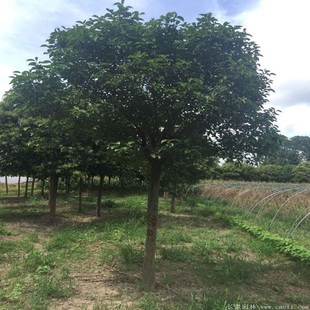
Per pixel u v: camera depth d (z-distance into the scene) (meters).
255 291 5.45
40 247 8.09
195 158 4.97
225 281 5.79
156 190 5.43
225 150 5.21
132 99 4.70
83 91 4.91
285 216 14.44
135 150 4.62
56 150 10.83
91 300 4.77
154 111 4.86
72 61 4.73
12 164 11.77
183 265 6.81
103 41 4.66
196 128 5.03
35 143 10.11
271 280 6.14
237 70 4.42
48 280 5.20
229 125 4.92
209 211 16.16
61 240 8.37
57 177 11.95
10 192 27.27
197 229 11.30
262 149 5.13
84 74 4.77
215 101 4.24
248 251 8.50
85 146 10.63
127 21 4.77
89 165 11.70
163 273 6.20
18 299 4.61
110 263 6.64
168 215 14.72
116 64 4.79
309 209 13.73
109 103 4.81
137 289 5.27
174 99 4.45
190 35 4.60
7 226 10.71
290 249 8.09
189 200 20.88
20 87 4.82
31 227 10.83
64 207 16.72
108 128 5.14
